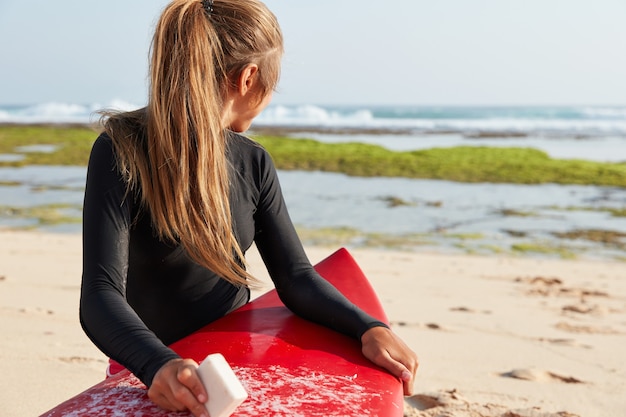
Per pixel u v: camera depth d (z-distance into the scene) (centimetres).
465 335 416
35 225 920
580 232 945
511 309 501
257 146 197
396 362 181
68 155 1844
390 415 159
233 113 184
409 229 945
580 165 1634
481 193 1311
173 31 168
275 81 186
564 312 497
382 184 1412
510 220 1030
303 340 189
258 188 195
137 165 167
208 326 196
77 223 941
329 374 172
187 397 138
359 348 189
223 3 178
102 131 176
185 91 167
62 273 565
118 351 150
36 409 263
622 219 1051
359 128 3359
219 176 174
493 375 338
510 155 1795
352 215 1043
